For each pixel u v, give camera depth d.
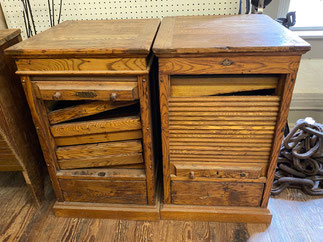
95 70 1.06
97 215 1.43
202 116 1.15
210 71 1.04
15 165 1.36
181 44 1.01
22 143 1.36
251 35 1.08
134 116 1.21
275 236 1.32
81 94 1.10
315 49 2.00
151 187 1.34
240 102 1.10
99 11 1.62
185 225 1.39
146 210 1.39
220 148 1.22
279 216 1.43
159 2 1.58
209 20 1.37
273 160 1.22
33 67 1.07
